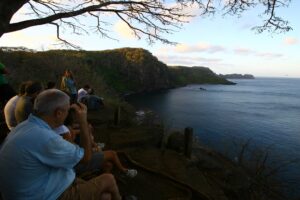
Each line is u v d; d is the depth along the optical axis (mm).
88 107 13133
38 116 2533
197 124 34344
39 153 2385
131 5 5664
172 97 74375
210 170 8430
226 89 123875
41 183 2436
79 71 23375
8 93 7129
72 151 2541
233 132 30188
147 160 7043
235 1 5332
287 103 68000
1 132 4645
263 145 24594
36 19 4930
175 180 5836
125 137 8711
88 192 2844
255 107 56938
